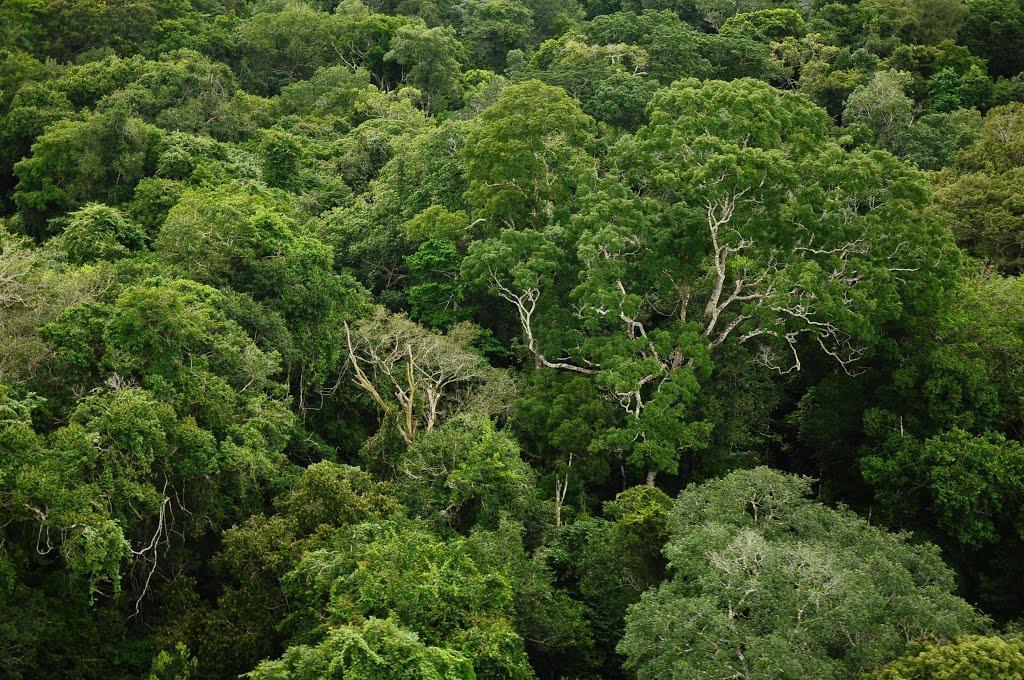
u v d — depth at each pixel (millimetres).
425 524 28797
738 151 36656
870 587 22781
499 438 31828
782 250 37688
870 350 37312
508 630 23719
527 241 40031
